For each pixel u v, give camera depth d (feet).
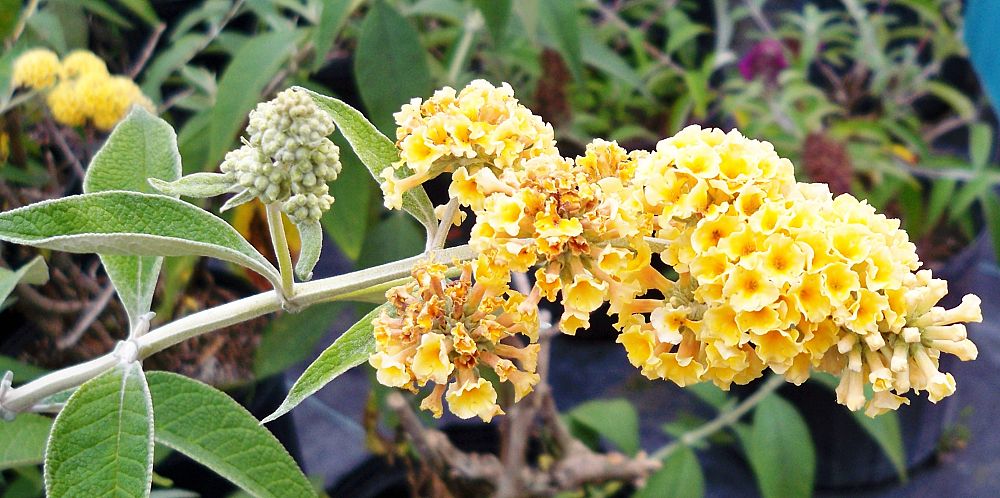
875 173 1.73
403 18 1.25
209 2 1.38
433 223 0.73
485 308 0.58
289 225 1.36
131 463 0.66
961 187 1.90
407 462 1.37
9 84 1.13
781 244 0.54
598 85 1.92
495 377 1.18
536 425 1.42
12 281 0.88
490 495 1.28
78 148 1.37
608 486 1.35
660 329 0.58
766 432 1.30
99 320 1.35
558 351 2.07
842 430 1.71
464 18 1.40
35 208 0.62
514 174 0.59
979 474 1.90
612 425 1.36
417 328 0.58
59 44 1.23
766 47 1.89
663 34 2.17
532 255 0.56
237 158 0.65
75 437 0.66
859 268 0.55
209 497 1.35
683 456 1.32
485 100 0.64
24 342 1.32
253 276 1.44
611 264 0.56
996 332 2.24
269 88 1.37
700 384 1.41
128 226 0.66
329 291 0.70
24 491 1.13
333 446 1.84
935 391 0.53
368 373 1.24
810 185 0.59
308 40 1.38
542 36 1.47
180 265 1.20
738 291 0.54
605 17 2.06
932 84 1.94
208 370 1.31
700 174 0.56
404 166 0.70
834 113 2.01
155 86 1.30
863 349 0.57
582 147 1.81
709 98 1.93
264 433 0.74
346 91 1.65
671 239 0.58
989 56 1.58
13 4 1.19
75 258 1.38
